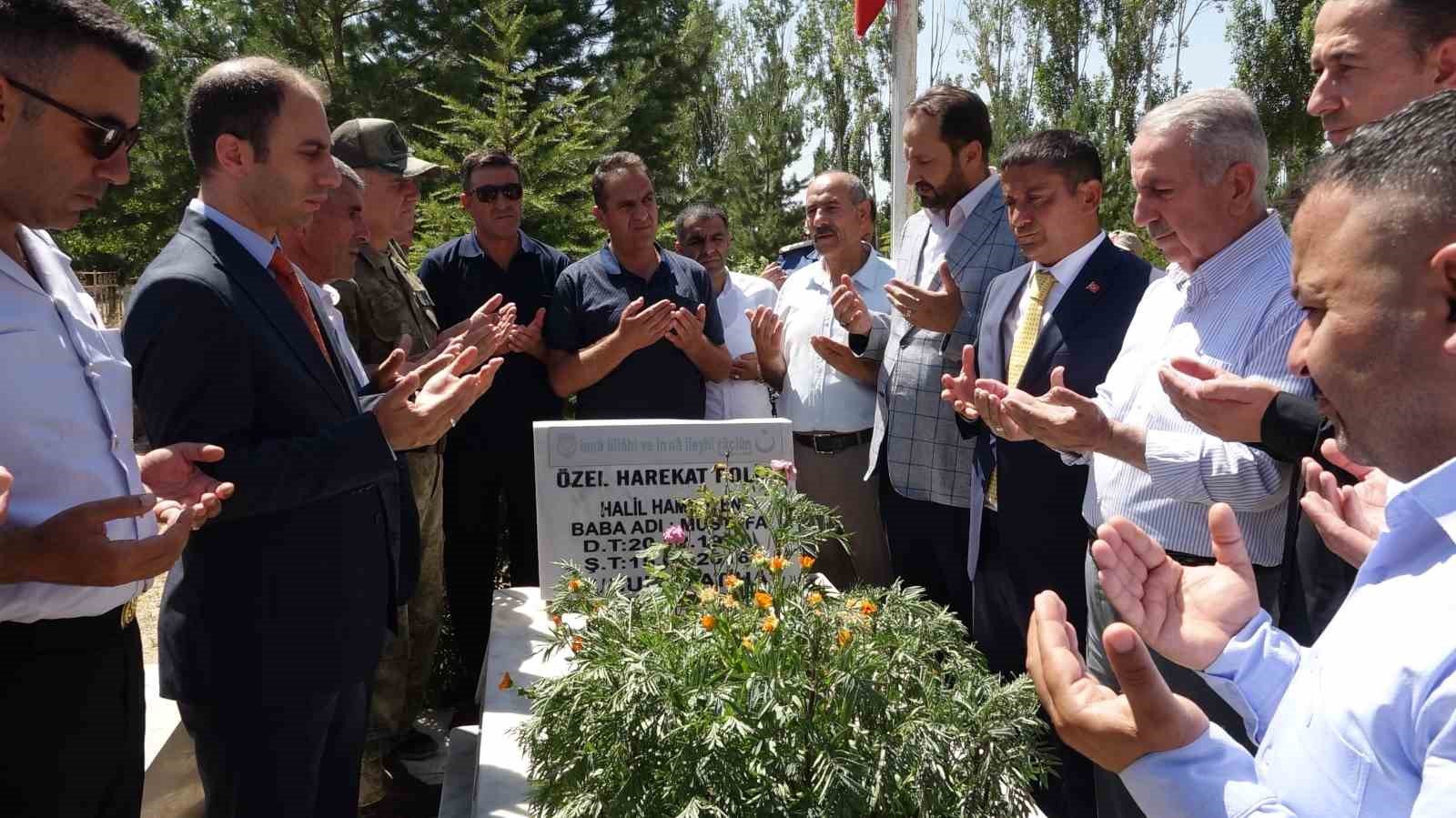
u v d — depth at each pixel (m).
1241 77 19.95
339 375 2.66
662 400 4.43
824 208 4.54
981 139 3.94
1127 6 21.36
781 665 2.09
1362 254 0.96
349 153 3.76
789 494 2.87
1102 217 15.03
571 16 16.97
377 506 2.55
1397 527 0.98
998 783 2.06
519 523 4.62
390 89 14.61
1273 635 1.25
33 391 1.79
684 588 2.53
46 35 1.72
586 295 4.45
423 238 6.71
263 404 2.29
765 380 4.75
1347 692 0.94
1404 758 0.90
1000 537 3.38
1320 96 2.40
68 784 1.87
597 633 2.30
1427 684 0.87
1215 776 1.05
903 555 4.09
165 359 2.18
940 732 2.02
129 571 1.65
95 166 1.82
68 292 2.01
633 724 2.04
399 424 2.29
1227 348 2.43
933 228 4.19
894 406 4.01
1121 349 2.99
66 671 1.85
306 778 2.40
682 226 5.33
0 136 1.74
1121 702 1.12
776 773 2.00
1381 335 0.95
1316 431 2.01
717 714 2.02
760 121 28.20
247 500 2.16
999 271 3.80
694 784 1.96
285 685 2.31
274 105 2.30
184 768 3.58
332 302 3.22
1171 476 2.40
